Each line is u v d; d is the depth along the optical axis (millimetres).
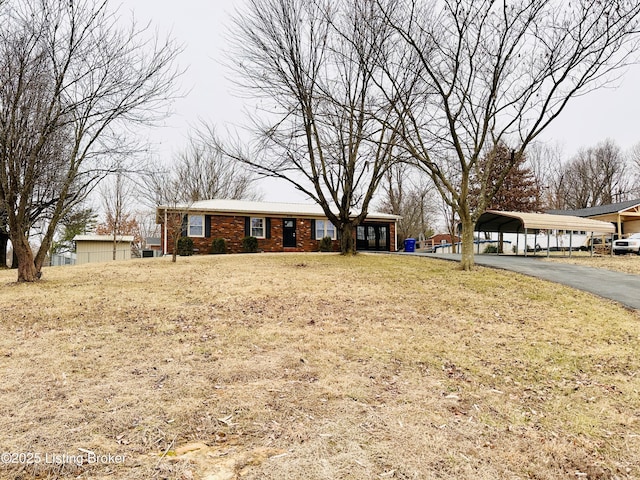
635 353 4859
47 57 8539
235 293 7898
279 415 3031
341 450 2551
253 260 13500
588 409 3418
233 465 2346
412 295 7883
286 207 21984
